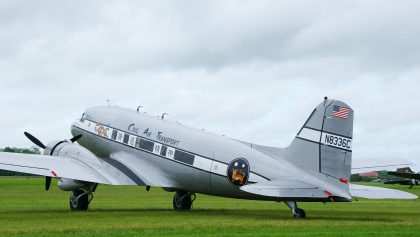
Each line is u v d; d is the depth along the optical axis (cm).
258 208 2469
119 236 1292
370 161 2086
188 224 1564
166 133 2189
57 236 1288
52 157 2175
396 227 1481
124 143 2331
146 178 2152
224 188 1959
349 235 1314
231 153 1939
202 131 2119
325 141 1753
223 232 1372
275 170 1812
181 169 2086
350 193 1683
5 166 1966
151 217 1845
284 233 1351
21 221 1666
